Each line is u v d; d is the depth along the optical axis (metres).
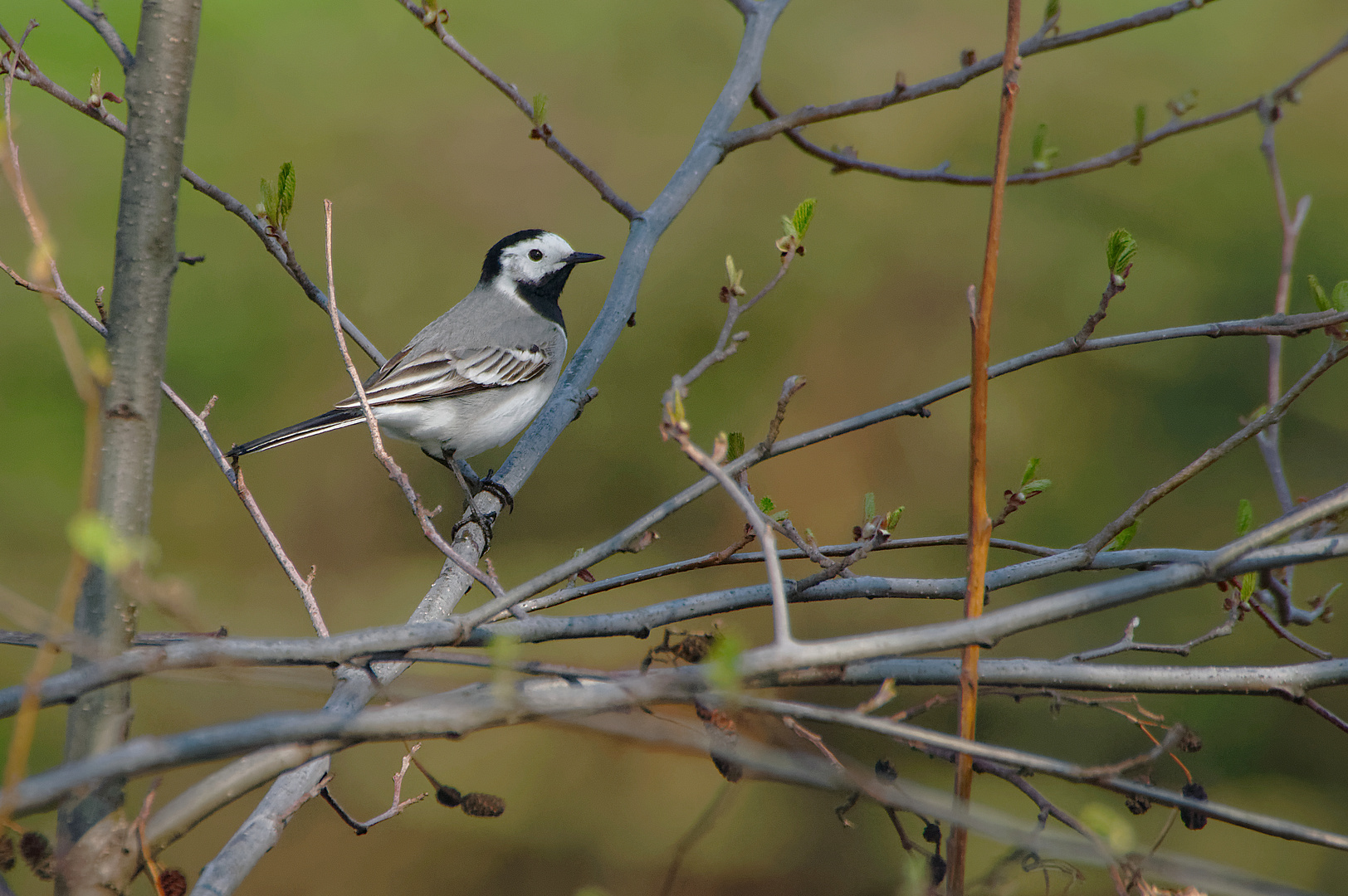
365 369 16.84
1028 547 5.45
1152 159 18.61
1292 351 16.33
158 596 3.19
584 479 16.58
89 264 16.23
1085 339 5.20
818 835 11.88
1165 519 14.98
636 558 15.70
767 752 3.14
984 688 4.40
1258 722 12.93
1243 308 16.78
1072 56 19.92
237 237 17.28
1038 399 16.86
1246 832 11.52
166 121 3.50
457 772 12.66
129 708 3.56
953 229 18.28
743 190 18.69
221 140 17.98
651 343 17.41
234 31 19.00
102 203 16.78
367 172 18.20
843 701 12.20
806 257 17.97
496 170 18.50
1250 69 19.64
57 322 3.05
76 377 3.05
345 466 16.59
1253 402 16.08
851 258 18.02
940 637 3.18
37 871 3.51
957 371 17.30
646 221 8.53
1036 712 13.03
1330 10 20.38
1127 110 19.08
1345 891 10.78
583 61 19.92
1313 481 15.18
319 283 17.08
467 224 17.86
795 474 16.52
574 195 18.50
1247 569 3.32
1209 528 14.79
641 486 16.52
